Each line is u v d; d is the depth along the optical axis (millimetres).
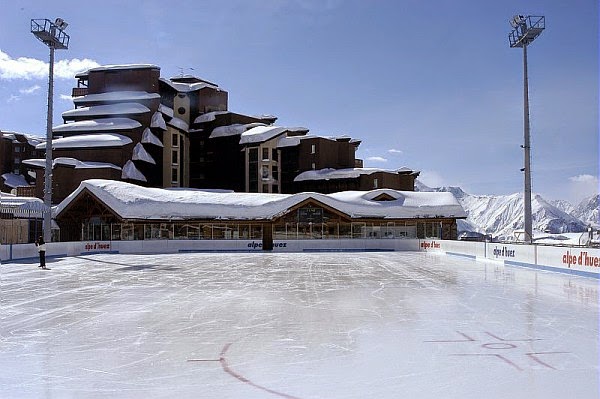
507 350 9375
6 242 40312
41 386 7453
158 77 77812
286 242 52719
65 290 19250
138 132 71188
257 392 7047
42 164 64312
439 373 7898
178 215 52250
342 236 56594
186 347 9836
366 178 77562
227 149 80625
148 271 27766
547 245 28016
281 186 82188
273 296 17391
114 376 7918
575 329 11344
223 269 29062
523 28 37875
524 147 36875
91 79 78188
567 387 7168
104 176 64438
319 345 9914
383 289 19297
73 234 52781
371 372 7988
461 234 79938
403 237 58375
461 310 14164
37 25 39219
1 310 14516
